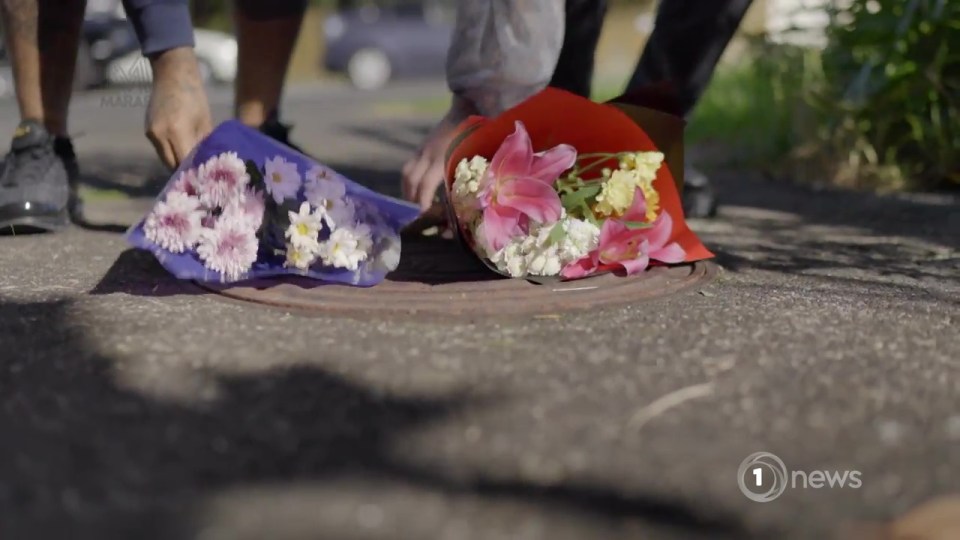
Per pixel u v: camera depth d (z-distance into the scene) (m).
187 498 1.00
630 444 1.13
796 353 1.44
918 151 3.43
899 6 3.27
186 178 1.72
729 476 1.06
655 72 2.36
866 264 2.12
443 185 1.99
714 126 4.15
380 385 1.29
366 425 1.17
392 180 3.40
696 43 2.31
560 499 1.01
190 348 1.43
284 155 1.71
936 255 2.23
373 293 1.68
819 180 3.56
